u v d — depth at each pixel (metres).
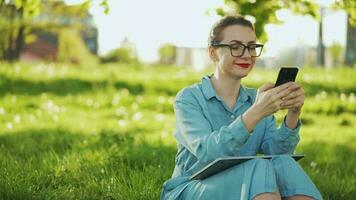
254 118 4.10
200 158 4.25
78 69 20.72
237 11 7.77
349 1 7.65
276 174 4.12
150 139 8.60
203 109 4.52
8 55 24.50
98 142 8.34
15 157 7.29
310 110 13.48
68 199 5.66
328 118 12.81
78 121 11.18
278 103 4.11
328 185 6.52
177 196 4.34
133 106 13.41
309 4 8.00
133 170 6.63
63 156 7.21
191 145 4.36
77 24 28.11
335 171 7.41
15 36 25.02
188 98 4.55
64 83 16.23
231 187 4.05
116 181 6.15
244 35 4.47
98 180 6.30
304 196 4.07
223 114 4.54
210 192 4.13
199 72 20.89
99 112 12.89
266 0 7.79
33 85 15.99
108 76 17.41
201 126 4.42
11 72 16.67
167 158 7.21
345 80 17.47
